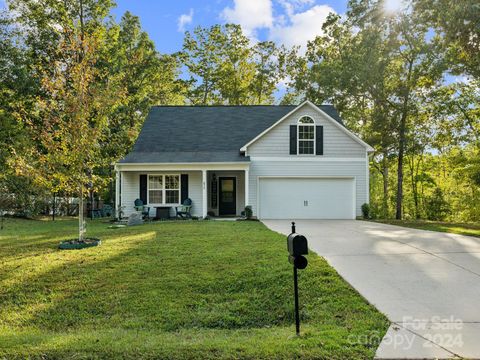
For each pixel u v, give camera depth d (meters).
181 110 21.39
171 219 17.67
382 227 13.75
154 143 19.11
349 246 9.12
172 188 18.45
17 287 6.57
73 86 10.36
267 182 18.44
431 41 18.89
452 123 22.56
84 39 10.88
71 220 20.22
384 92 20.81
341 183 18.55
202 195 18.22
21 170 9.41
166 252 8.57
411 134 21.73
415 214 24.92
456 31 11.98
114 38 24.22
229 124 20.36
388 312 4.89
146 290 6.38
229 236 10.68
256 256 7.93
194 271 7.13
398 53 20.02
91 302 6.07
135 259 7.99
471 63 15.28
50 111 10.41
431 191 25.11
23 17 23.47
